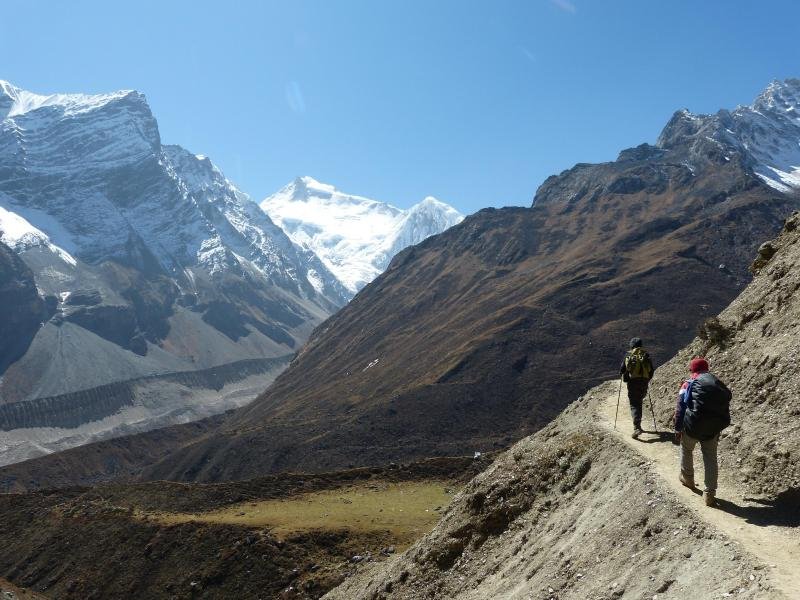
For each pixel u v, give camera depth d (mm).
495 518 22125
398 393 158875
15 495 88812
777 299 19719
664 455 16734
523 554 18969
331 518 59750
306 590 49375
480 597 19031
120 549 65125
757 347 18812
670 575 11969
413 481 72562
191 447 177875
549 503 20234
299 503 67188
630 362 19016
